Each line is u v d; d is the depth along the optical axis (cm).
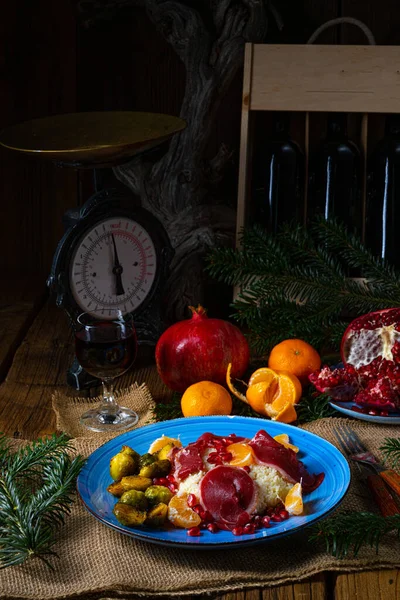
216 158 183
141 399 142
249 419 123
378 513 104
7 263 213
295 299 165
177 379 142
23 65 199
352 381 133
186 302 178
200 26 175
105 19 187
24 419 136
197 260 179
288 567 93
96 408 139
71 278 144
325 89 170
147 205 181
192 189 180
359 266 175
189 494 101
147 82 200
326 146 173
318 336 152
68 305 145
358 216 179
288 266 158
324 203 175
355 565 93
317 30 178
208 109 177
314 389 143
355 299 156
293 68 170
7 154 206
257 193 179
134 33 196
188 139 178
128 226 149
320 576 93
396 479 106
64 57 198
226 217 184
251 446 105
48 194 209
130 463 106
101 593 90
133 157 149
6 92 200
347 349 136
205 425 122
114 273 149
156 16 177
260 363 156
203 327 141
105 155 140
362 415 129
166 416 136
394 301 156
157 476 106
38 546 92
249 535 93
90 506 99
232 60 175
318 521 98
